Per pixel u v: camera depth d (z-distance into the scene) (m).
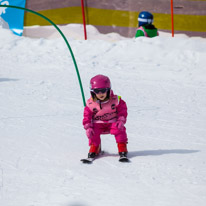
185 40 28.52
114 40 34.75
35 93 18.70
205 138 12.57
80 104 16.98
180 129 13.66
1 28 33.56
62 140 12.05
